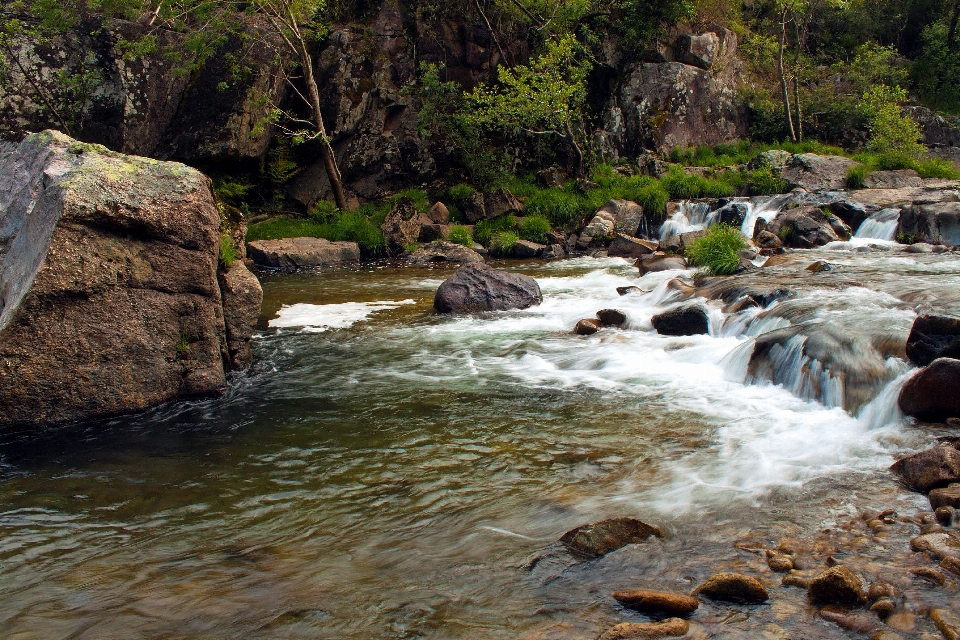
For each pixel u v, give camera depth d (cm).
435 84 2597
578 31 2967
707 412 746
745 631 368
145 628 401
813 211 1952
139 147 2352
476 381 895
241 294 941
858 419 697
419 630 389
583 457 637
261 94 2455
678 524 497
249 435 718
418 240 2375
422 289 1672
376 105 2703
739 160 2917
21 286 742
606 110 2973
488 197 2488
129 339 778
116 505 565
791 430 680
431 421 748
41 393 725
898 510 497
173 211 802
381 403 814
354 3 2772
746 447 642
